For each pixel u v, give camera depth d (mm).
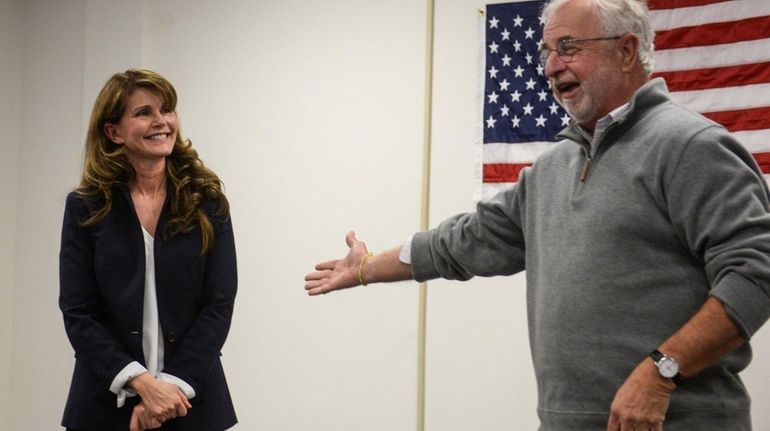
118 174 2617
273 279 4891
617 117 1982
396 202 4680
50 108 5352
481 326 4445
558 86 2096
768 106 3936
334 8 4875
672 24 4086
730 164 1838
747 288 1751
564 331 1999
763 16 3963
